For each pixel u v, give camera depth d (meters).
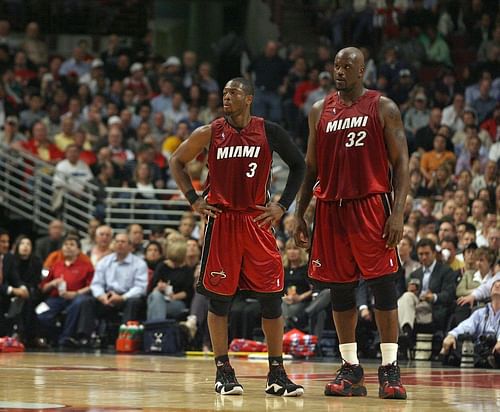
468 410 17.50
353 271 21.17
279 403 18.62
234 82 21.14
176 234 46.94
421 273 42.06
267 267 21.02
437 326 41.12
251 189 21.03
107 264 47.16
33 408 16.67
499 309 36.72
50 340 46.91
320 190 21.38
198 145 21.48
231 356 41.06
